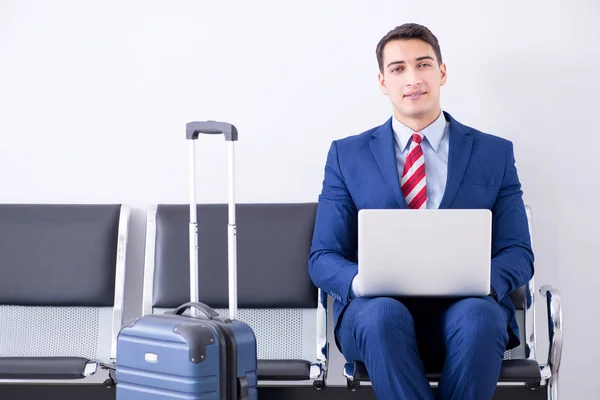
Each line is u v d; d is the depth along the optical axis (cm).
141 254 351
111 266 323
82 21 351
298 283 316
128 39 350
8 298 322
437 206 303
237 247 321
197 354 253
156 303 319
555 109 340
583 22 338
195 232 293
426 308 280
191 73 349
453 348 251
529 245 298
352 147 311
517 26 340
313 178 347
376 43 344
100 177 352
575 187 341
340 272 283
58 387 324
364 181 304
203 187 350
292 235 320
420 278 259
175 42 349
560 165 341
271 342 318
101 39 351
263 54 347
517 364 269
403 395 250
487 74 341
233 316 285
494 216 303
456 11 342
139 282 353
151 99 350
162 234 323
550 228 342
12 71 352
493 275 280
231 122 348
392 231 258
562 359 345
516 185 306
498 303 281
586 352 344
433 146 307
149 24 349
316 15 345
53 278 321
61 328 324
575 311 343
